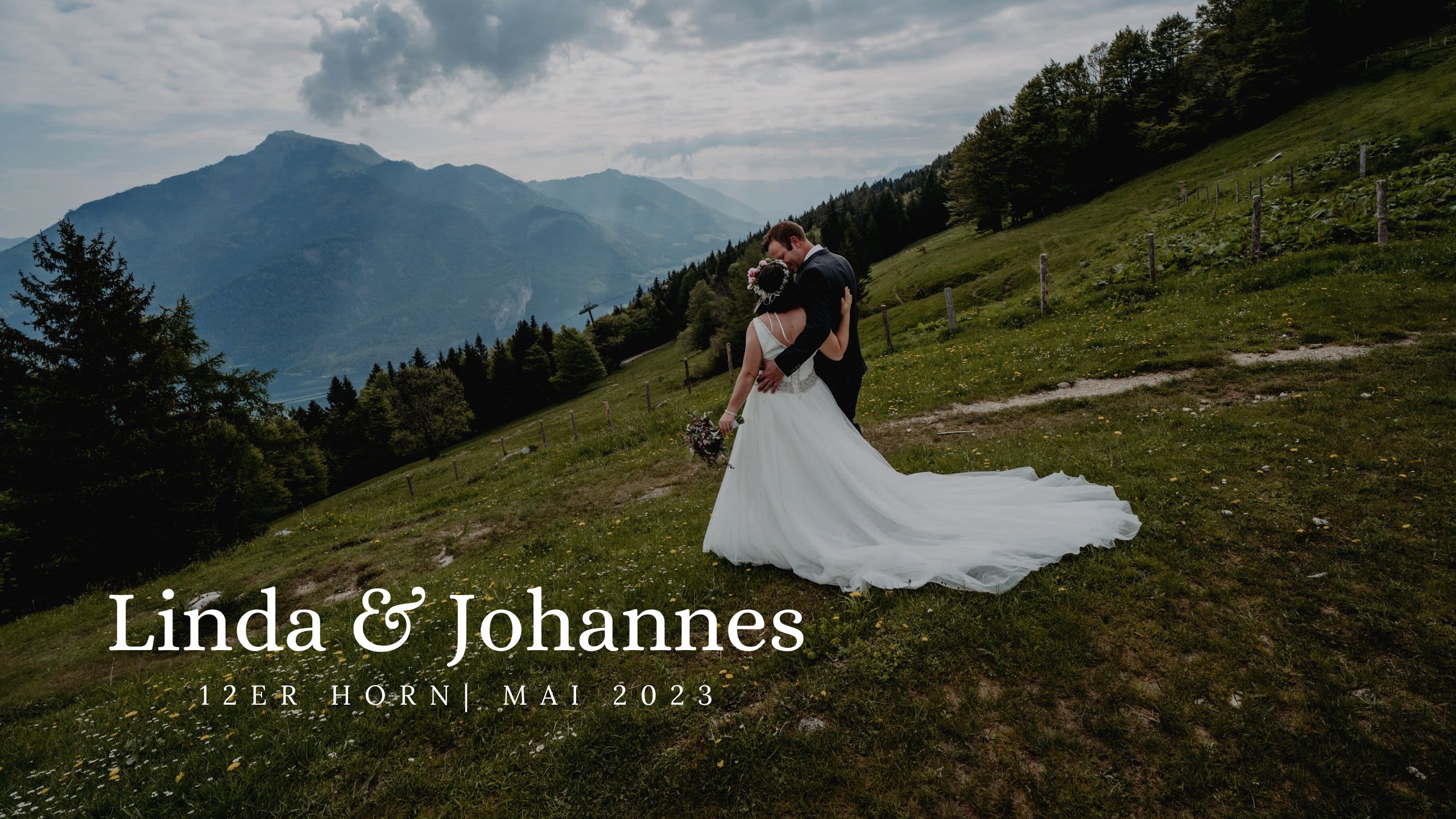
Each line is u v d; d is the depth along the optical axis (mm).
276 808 4156
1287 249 18297
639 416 22594
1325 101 71688
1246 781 3154
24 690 10750
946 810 3258
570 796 3773
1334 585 4477
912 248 123000
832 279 5195
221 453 29219
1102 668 4004
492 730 4582
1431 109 47656
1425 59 66750
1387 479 5824
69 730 6855
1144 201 68250
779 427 5578
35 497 23766
